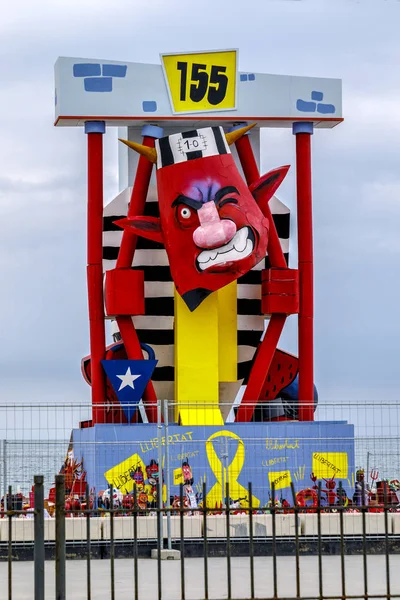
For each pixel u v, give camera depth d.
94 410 35.78
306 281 36.91
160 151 34.88
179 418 34.94
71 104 35.91
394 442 31.67
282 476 33.78
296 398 38.03
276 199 38.09
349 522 30.42
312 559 29.25
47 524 29.31
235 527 30.09
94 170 36.25
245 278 37.66
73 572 26.61
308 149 37.34
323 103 37.28
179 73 36.38
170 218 34.75
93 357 36.03
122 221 34.88
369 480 32.03
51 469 29.98
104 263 37.50
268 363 36.28
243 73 36.78
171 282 37.09
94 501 32.28
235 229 34.50
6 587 24.42
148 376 35.28
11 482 29.89
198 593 23.03
